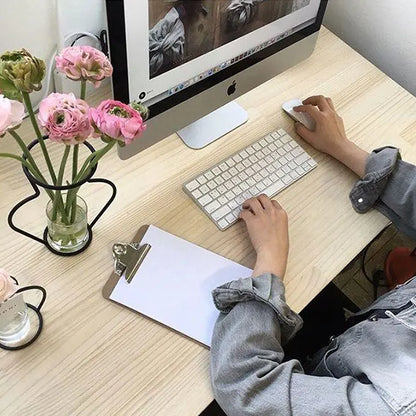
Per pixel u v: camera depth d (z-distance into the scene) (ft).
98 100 3.47
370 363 2.54
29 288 2.51
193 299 2.75
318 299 3.66
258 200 3.13
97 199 3.06
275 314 2.60
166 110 2.89
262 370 2.41
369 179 3.26
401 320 2.61
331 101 3.74
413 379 2.34
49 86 3.37
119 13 2.24
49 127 1.94
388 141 3.73
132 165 3.25
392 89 4.06
